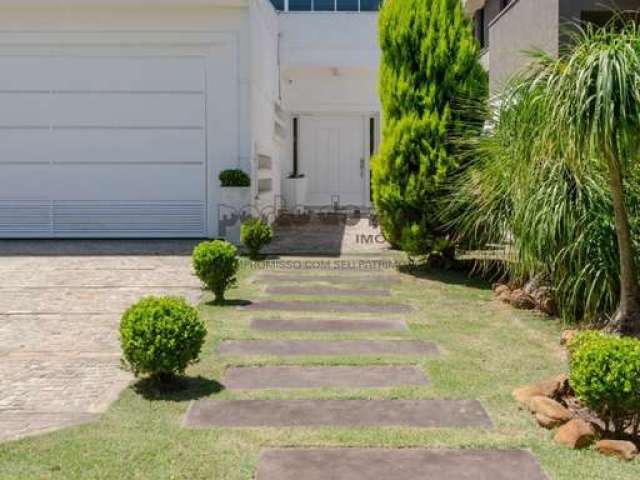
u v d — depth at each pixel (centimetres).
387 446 443
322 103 2330
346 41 2166
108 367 623
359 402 522
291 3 2155
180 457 428
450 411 503
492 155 891
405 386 558
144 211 1526
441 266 1136
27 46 1502
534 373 592
